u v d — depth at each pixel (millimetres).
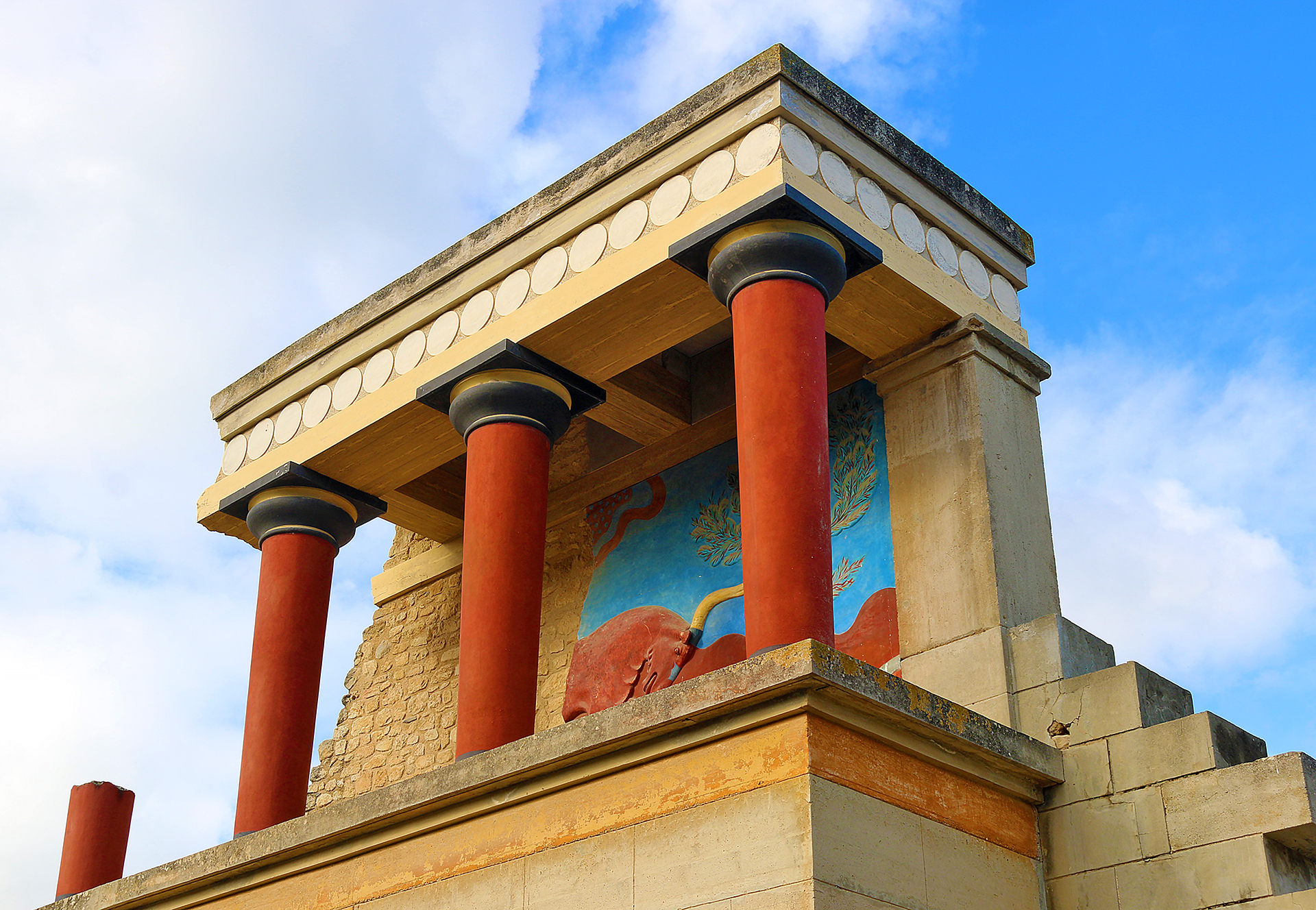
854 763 8117
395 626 16109
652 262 10867
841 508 12109
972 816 8891
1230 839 8695
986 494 10859
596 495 14297
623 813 8539
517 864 8914
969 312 11539
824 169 10766
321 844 10031
